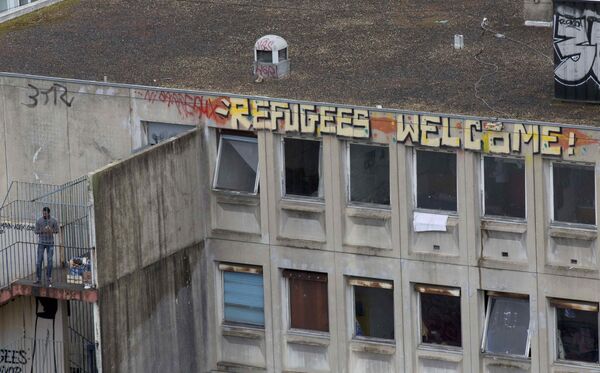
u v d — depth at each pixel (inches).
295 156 4367.6
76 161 4569.4
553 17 4340.6
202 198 4456.2
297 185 4384.8
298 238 4394.7
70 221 4439.0
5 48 4899.1
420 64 4635.8
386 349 4367.6
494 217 4222.4
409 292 4323.3
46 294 4215.1
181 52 4805.6
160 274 4330.7
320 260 4389.8
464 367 4311.0
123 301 4220.0
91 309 4426.7
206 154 4436.5
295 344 4463.6
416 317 4347.9
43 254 4234.7
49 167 4594.0
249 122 4360.2
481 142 4153.5
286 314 4473.4
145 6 5221.5
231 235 4456.2
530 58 4643.2
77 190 4547.2
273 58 4552.2
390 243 4311.0
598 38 4244.6
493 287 4244.6
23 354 4419.3
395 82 4498.0
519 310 4264.3
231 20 5059.1
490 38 4822.8
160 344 4360.2
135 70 4672.7
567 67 4288.9
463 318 4286.4
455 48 4749.0
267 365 4505.4
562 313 4220.0
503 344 4286.4
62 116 4547.2
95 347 4256.9
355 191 4330.7
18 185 4618.6
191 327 4468.5
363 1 5191.9
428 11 5073.8
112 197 4141.2
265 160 4377.5
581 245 4146.2
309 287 4439.0
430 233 4269.2
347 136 4266.7
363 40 4845.0
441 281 4288.9
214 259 4493.1
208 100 4384.8
